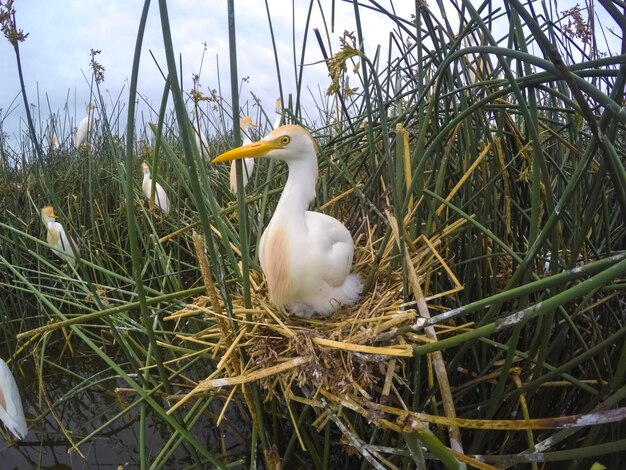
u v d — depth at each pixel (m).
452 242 0.58
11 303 1.07
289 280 0.47
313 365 0.40
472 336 0.34
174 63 0.36
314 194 0.51
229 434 0.72
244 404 0.72
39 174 1.29
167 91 0.40
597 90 0.31
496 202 0.56
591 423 0.31
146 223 0.99
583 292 0.29
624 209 0.37
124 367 0.89
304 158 0.50
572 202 0.50
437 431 0.53
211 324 0.62
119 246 1.02
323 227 0.49
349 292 0.50
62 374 0.92
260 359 0.44
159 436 0.75
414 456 0.35
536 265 0.56
